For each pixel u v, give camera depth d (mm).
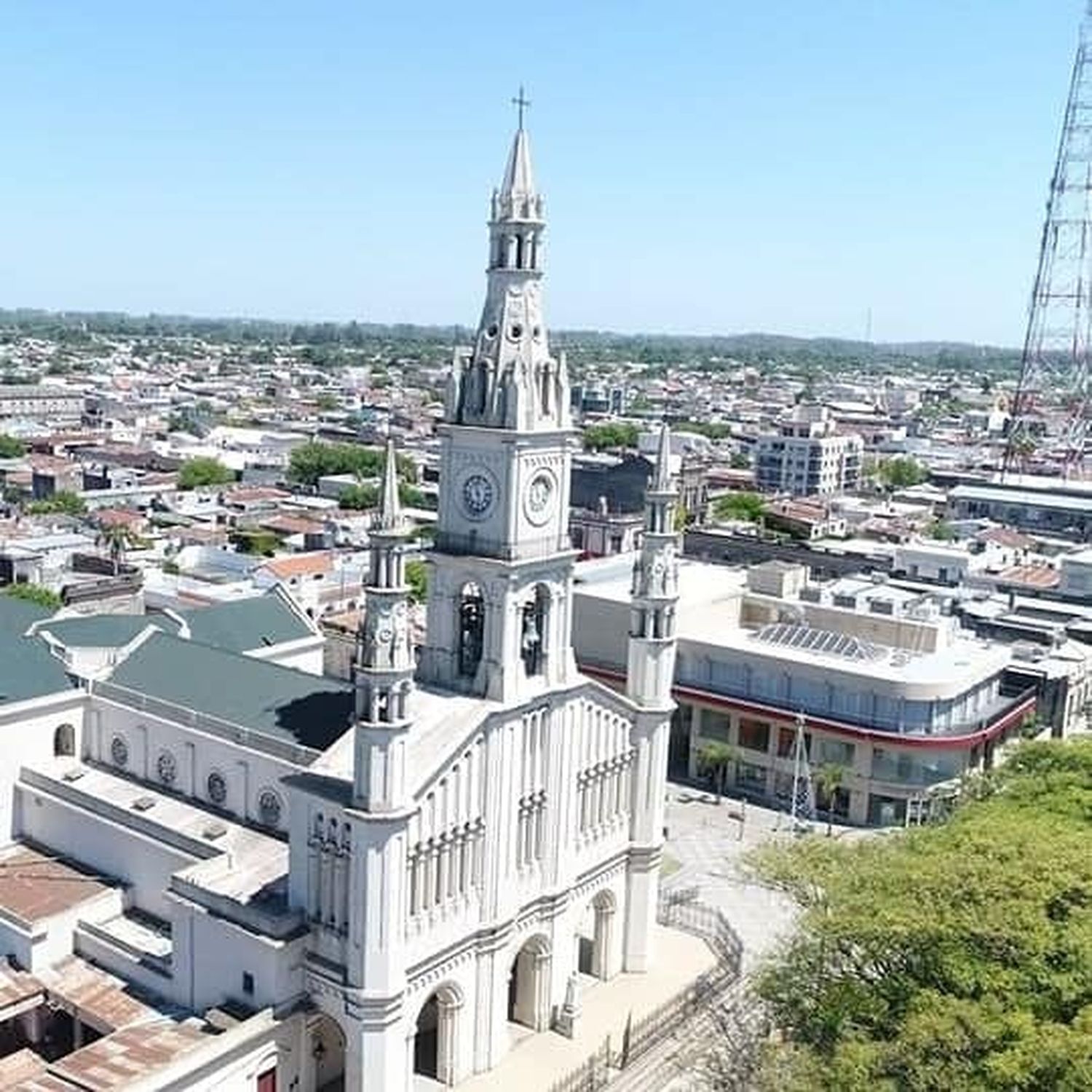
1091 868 74000
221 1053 73812
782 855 86062
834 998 73188
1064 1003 66312
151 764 101000
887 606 156750
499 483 79938
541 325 81750
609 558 195625
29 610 123562
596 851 93375
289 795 78062
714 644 148500
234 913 79312
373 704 71688
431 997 84125
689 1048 89188
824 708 142250
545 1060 86062
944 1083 62344
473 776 80312
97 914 91875
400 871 74438
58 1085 72000
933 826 96375
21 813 101750
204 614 125062
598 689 89875
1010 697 154875
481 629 83188
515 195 79438
